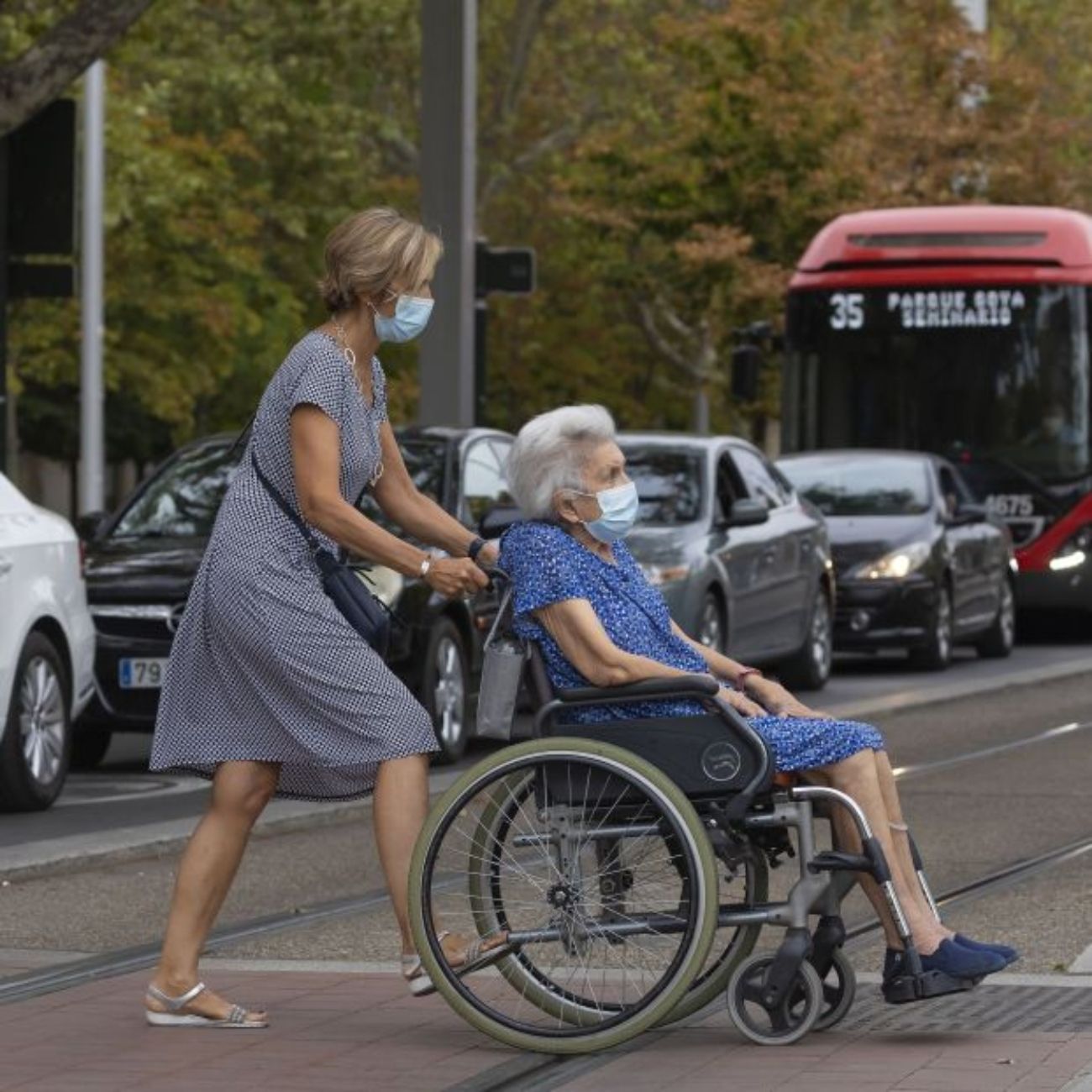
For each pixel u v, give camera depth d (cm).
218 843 1703
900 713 4250
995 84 9850
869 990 1789
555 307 11450
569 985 1609
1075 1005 1730
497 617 1653
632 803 1603
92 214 6969
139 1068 1565
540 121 11469
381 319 1700
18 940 2098
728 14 9381
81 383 6950
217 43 10169
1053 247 5953
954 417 5947
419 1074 1545
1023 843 2639
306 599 1673
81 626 3042
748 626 4294
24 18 5481
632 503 1652
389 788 1678
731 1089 1485
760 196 9388
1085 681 4975
